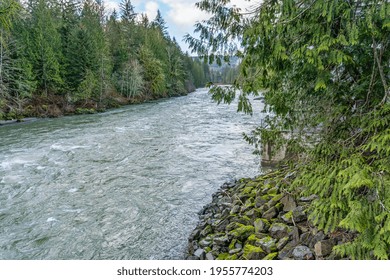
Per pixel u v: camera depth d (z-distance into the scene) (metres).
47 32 22.89
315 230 3.16
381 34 2.19
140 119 17.69
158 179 7.53
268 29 2.40
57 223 5.34
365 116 2.53
